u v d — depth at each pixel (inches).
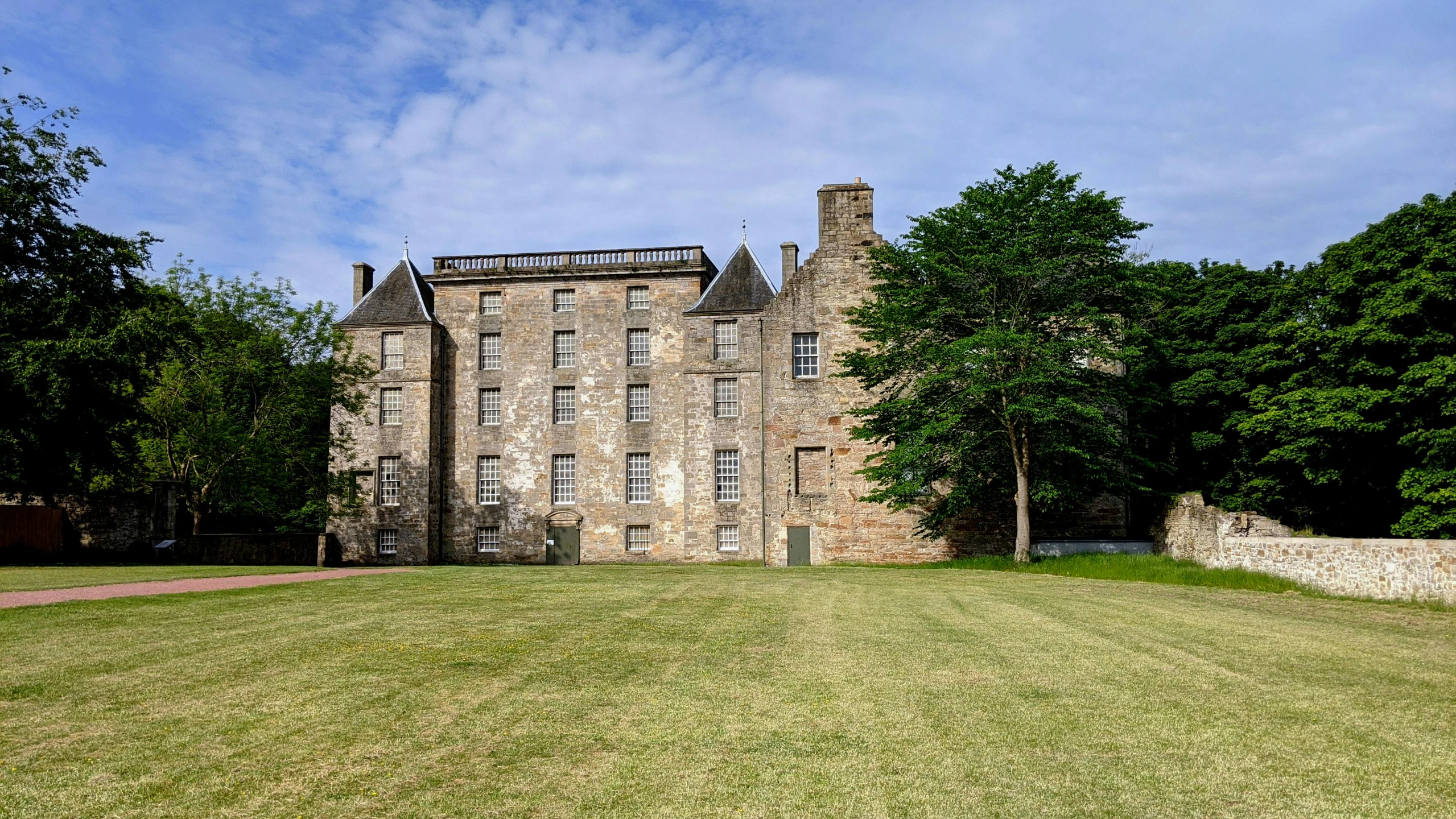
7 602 697.6
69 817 284.2
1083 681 469.4
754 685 452.8
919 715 401.7
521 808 296.0
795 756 346.3
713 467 1904.5
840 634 605.9
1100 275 1274.6
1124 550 1386.6
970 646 565.3
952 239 1298.0
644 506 1971.0
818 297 1644.9
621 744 358.3
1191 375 1557.6
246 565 1417.3
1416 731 386.0
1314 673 494.3
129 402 1433.3
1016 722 391.9
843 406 1615.4
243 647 527.2
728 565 1647.4
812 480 1616.6
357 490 1926.7
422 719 386.6
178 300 1680.6
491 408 2042.3
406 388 2022.6
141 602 714.8
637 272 2010.3
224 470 1765.5
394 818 287.0
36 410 1237.1
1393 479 1332.4
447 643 551.5
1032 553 1364.4
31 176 1370.6
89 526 1486.2
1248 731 383.6
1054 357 1229.1
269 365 1786.4
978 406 1315.2
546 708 407.5
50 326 1266.0
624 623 638.5
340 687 436.5
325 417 2022.6
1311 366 1409.9
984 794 310.8
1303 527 1476.4
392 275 2118.6
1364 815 296.2
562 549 1987.0
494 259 2084.2
